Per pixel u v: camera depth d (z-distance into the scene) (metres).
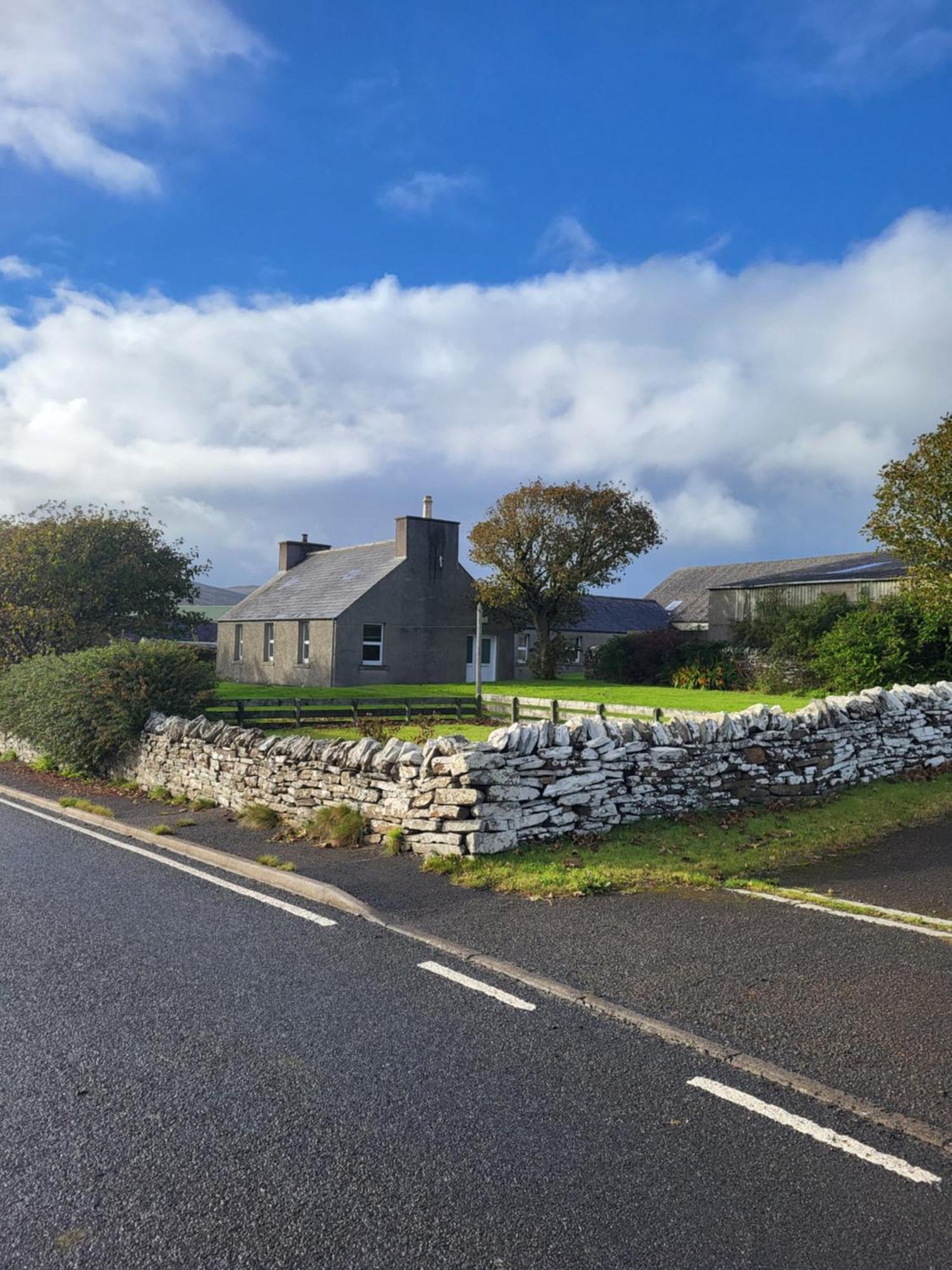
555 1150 3.43
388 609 34.72
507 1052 4.28
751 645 31.83
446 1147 3.45
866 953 5.54
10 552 25.52
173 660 14.40
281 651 36.94
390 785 8.72
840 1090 3.85
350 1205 3.10
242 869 8.05
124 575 27.41
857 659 24.06
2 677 17.95
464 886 7.25
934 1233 2.93
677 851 8.22
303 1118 3.69
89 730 14.06
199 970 5.43
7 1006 4.88
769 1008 4.71
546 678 38.31
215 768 11.62
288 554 43.06
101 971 5.43
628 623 51.50
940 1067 4.04
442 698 22.28
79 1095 3.88
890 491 20.31
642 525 36.38
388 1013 4.75
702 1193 3.14
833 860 8.16
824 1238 2.90
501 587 36.38
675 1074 4.04
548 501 35.84
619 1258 2.82
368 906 6.70
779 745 10.32
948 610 20.78
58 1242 2.92
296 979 5.27
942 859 8.16
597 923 6.26
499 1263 2.81
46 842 9.55
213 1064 4.17
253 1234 2.96
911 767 12.20
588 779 8.71
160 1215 3.06
